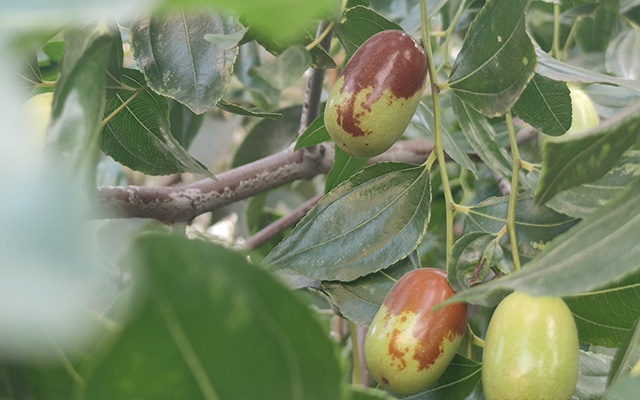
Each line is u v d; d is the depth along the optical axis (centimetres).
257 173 39
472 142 38
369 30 32
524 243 32
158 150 33
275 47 28
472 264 28
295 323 15
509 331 25
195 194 37
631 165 29
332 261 30
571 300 28
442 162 30
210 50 28
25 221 9
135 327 14
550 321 24
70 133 18
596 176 24
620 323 28
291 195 66
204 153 63
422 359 26
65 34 19
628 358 23
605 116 44
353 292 30
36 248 9
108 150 33
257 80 55
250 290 14
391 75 28
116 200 35
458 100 38
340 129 28
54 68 37
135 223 39
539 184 23
